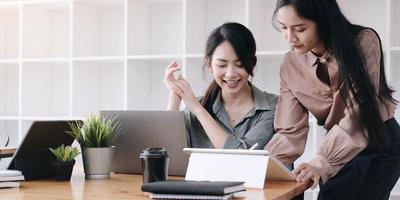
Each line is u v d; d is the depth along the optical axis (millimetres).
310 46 1868
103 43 4207
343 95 1844
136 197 1489
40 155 1939
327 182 2006
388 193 2100
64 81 4375
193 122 2334
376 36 1919
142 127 2004
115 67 4195
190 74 3654
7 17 4539
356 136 1823
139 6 3916
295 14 1796
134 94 3855
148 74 4039
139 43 3920
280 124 2094
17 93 4527
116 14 4176
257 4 3611
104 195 1532
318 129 3457
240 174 1667
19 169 1870
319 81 2025
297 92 2076
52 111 4406
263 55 3482
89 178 1906
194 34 3736
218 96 2363
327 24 1823
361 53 1836
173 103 2322
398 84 3484
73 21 3943
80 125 2033
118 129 2035
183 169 1971
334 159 1819
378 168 1990
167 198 1430
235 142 2184
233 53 2213
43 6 4207
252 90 2350
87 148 1896
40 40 4297
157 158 1652
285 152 2008
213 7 3893
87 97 4109
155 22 4066
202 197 1390
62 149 1889
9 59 4180
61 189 1665
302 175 1772
